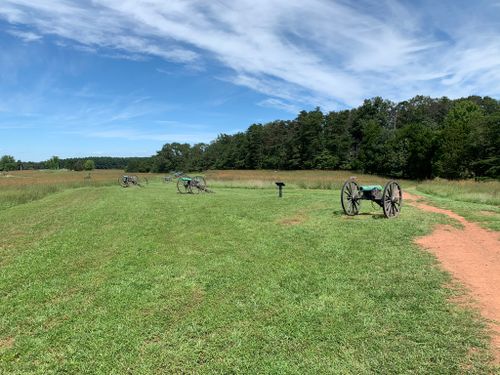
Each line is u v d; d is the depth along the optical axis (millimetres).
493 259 7098
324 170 87125
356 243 8469
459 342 4078
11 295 5875
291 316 4840
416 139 64312
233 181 36062
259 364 3797
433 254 7496
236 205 16094
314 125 92812
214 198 20031
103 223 12383
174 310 5129
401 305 5078
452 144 53938
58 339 4414
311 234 9516
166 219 12750
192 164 116375
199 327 4598
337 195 21047
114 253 8289
